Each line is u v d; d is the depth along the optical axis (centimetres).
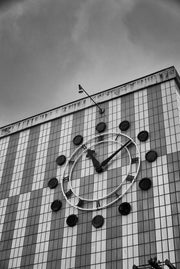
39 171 5531
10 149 6112
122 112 5228
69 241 4666
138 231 4253
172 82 5047
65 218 4859
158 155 4597
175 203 4203
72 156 5291
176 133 4634
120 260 4206
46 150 5675
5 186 5734
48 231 4912
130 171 4669
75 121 5638
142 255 4100
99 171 4894
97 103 5550
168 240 4034
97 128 5284
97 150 5125
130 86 5372
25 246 4997
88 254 4447
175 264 3875
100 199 4697
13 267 4922
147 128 4875
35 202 5278
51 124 5903
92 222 4600
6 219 5397
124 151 4853
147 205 4350
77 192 4938
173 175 4381
